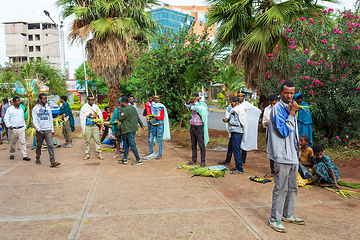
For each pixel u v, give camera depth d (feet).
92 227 10.46
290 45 25.89
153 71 36.19
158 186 15.58
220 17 31.45
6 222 10.87
